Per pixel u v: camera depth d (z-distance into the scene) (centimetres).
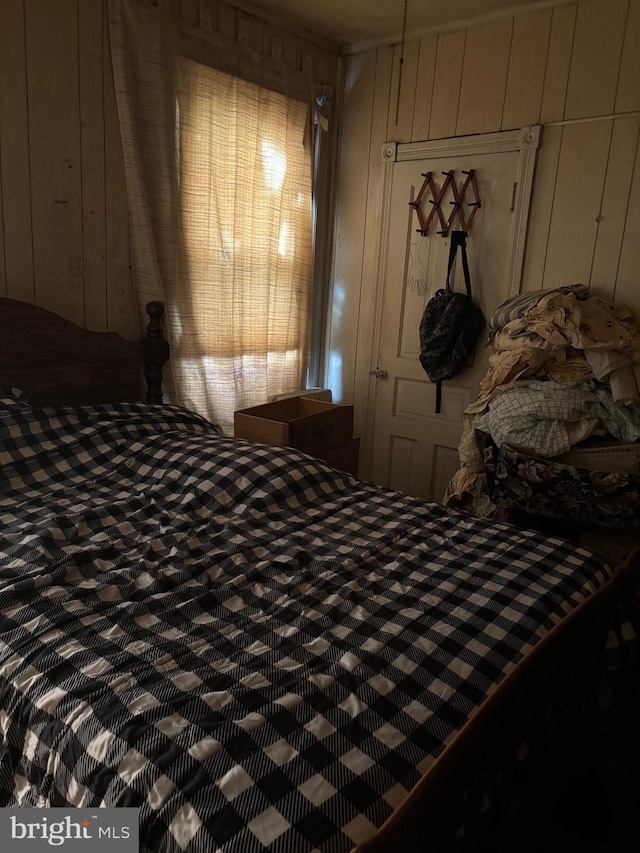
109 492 195
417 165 323
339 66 345
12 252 228
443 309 309
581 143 275
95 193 248
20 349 224
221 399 299
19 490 190
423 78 316
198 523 179
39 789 99
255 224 304
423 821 70
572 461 234
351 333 365
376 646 121
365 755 95
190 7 264
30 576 137
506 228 300
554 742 108
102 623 125
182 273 274
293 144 318
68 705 102
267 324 319
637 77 259
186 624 129
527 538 178
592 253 279
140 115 251
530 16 281
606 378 237
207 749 92
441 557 164
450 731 102
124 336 268
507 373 249
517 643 126
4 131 219
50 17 224
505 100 293
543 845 120
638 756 138
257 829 81
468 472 263
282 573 153
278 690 107
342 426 297
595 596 114
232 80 281
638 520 224
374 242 347
